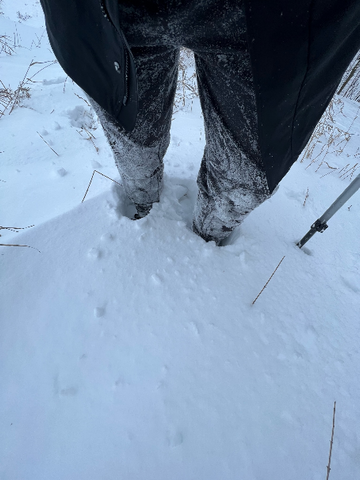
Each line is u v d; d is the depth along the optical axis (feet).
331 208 4.15
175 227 4.61
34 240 3.95
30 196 4.94
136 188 4.35
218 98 2.25
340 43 1.43
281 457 2.78
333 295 4.40
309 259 4.91
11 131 6.35
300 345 3.65
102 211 4.52
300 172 7.23
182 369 3.16
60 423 2.72
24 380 2.94
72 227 4.21
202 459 2.65
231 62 1.87
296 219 5.73
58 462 2.53
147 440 2.68
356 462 2.87
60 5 1.82
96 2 1.71
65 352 3.15
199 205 4.09
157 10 1.65
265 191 2.78
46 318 3.37
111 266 3.91
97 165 5.71
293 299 4.15
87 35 1.99
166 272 4.02
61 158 5.91
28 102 7.52
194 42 1.85
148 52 2.27
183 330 3.49
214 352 3.36
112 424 2.74
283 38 1.38
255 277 4.31
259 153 2.40
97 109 2.95
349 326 4.00
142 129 3.15
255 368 3.33
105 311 3.50
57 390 2.90
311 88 1.67
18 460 2.52
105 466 2.52
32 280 3.62
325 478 2.73
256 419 2.96
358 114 15.05
